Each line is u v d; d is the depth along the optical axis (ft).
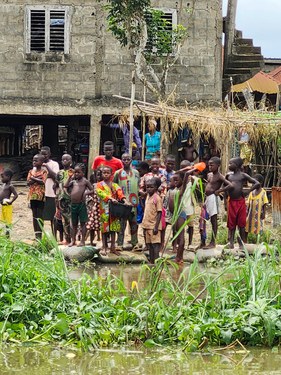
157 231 44.60
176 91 76.38
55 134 86.63
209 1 76.43
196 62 76.54
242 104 87.30
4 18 76.38
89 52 76.48
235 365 26.94
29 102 76.33
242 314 30.12
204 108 72.23
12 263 34.01
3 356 27.84
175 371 26.22
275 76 110.42
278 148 67.72
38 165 50.08
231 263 35.19
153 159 48.83
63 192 48.29
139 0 69.21
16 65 76.43
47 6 76.38
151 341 29.04
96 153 76.23
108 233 47.44
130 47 71.26
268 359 27.73
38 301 31.09
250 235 52.47
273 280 33.68
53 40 76.59
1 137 87.35
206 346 29.19
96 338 29.32
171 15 76.33
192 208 45.65
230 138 63.52
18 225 57.67
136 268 44.70
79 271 43.27
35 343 29.45
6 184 50.80
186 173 44.93
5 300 31.45
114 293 32.96
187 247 49.44
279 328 29.66
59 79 76.48
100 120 76.28
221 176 47.85
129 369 26.37
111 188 47.14
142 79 70.54
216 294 31.76
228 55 81.20
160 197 44.86
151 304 30.68
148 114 63.52
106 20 76.07
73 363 27.02
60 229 50.11
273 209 55.47
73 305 31.12
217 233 51.93
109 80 76.38
